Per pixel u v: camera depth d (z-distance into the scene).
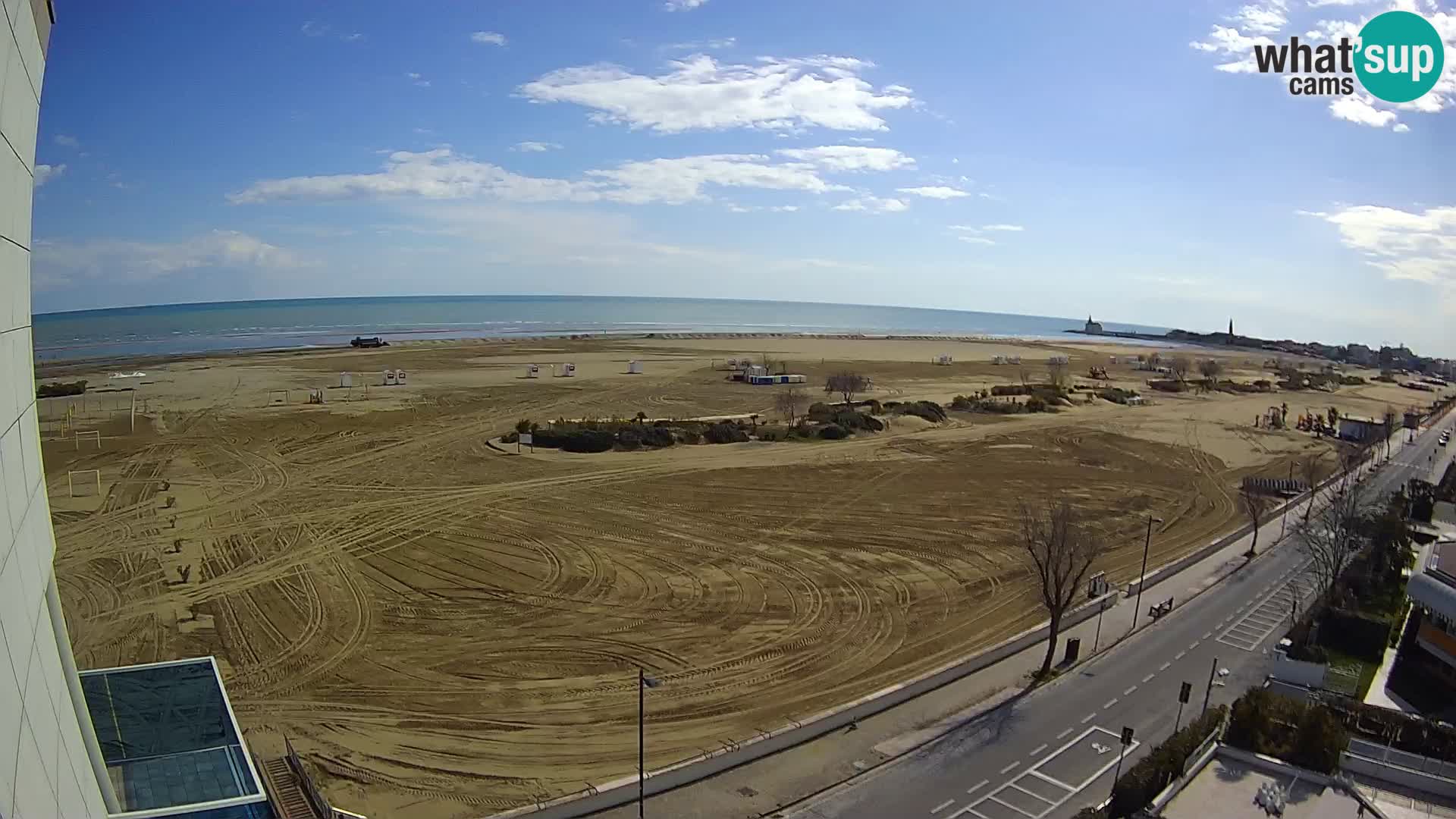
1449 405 164.88
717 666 42.44
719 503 70.56
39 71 16.59
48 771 15.01
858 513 69.31
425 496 69.88
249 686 39.28
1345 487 80.69
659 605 49.69
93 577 51.72
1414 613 51.50
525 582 52.50
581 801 30.31
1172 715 38.81
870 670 42.50
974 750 35.38
